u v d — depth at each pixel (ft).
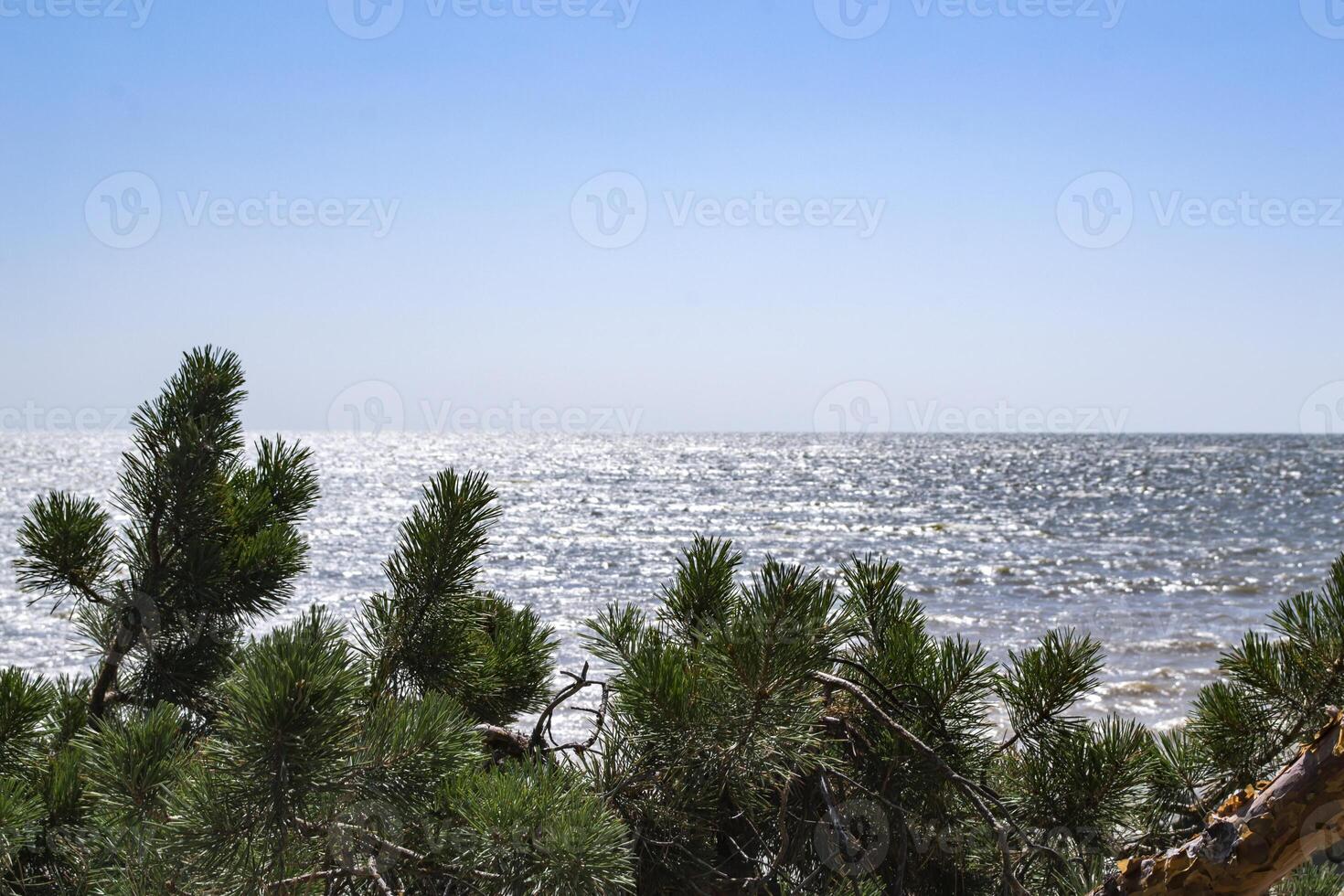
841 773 7.80
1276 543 140.67
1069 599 92.73
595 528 160.04
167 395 9.56
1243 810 5.27
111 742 6.65
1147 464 372.38
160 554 9.46
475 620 9.29
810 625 6.80
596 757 7.88
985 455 465.47
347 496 220.64
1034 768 8.15
